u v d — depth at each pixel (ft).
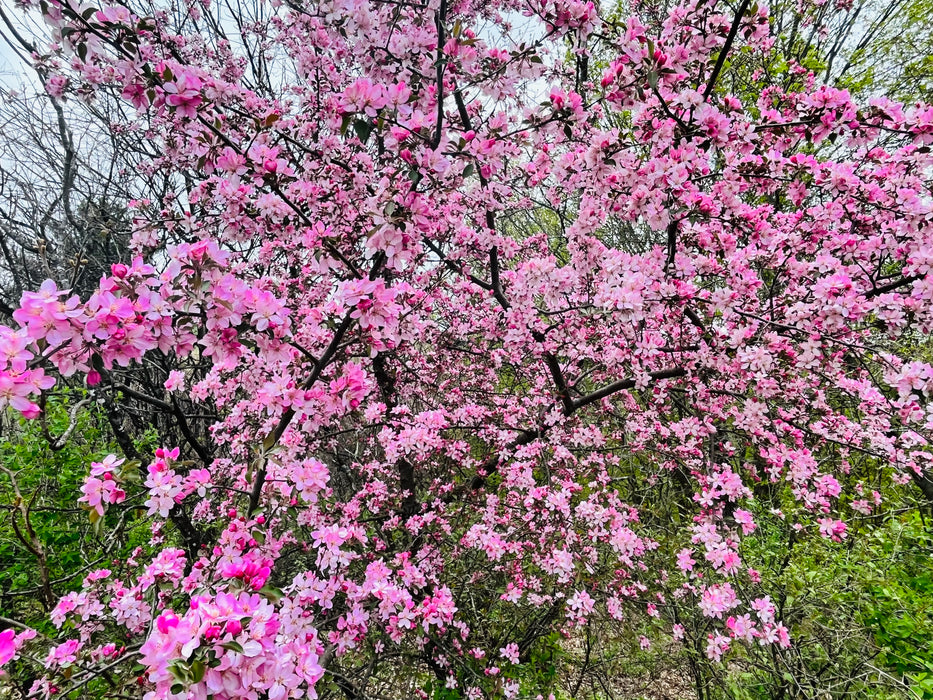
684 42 9.38
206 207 13.10
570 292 12.49
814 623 11.18
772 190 12.28
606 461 16.11
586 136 11.49
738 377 12.12
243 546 7.38
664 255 11.91
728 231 11.64
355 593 9.06
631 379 13.21
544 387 15.38
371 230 5.98
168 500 6.89
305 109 14.89
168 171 18.71
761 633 9.10
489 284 14.55
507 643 13.35
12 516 6.07
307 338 9.96
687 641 12.44
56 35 5.81
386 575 8.94
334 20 7.09
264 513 8.00
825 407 12.19
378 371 14.55
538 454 13.64
